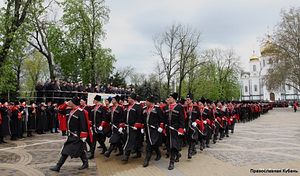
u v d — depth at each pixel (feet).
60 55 111.04
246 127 80.43
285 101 260.21
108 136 38.65
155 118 32.45
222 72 215.31
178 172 28.96
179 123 31.14
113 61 117.91
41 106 63.98
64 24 109.70
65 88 78.28
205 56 181.68
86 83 110.22
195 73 178.81
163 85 169.78
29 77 176.86
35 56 167.53
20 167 31.35
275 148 42.91
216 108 50.21
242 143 48.49
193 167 31.12
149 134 32.24
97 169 30.55
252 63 322.55
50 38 104.68
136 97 35.19
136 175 28.04
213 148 43.45
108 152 36.91
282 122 97.35
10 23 59.67
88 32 110.11
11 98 77.71
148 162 32.07
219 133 55.57
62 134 59.52
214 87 195.11
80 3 109.81
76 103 29.37
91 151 36.40
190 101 38.17
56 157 36.81
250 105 107.55
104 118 37.55
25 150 42.06
